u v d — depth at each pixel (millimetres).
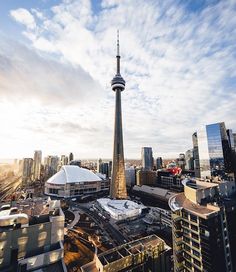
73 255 83000
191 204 67000
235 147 161625
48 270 52375
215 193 74188
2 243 50406
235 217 59969
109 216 141125
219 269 50250
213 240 51406
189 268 57781
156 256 62531
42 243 56156
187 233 59438
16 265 50219
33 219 60344
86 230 115000
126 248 62875
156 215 135500
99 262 56000
